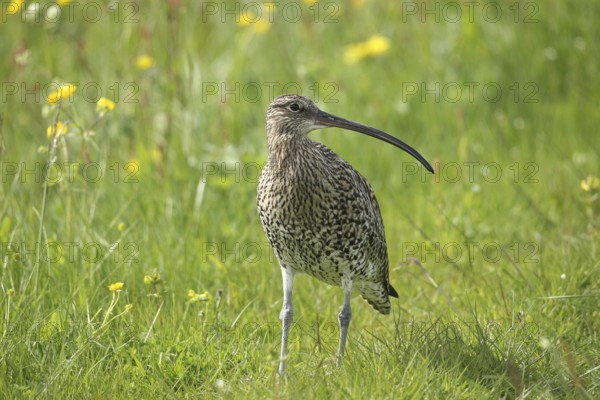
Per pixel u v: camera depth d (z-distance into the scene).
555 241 12.12
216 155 14.10
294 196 9.79
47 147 10.90
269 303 11.12
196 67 14.94
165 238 12.05
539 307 10.34
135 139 14.20
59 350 9.59
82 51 14.81
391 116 15.90
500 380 8.62
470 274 11.61
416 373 8.78
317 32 18.48
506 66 16.97
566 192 13.42
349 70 17.27
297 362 9.75
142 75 14.39
